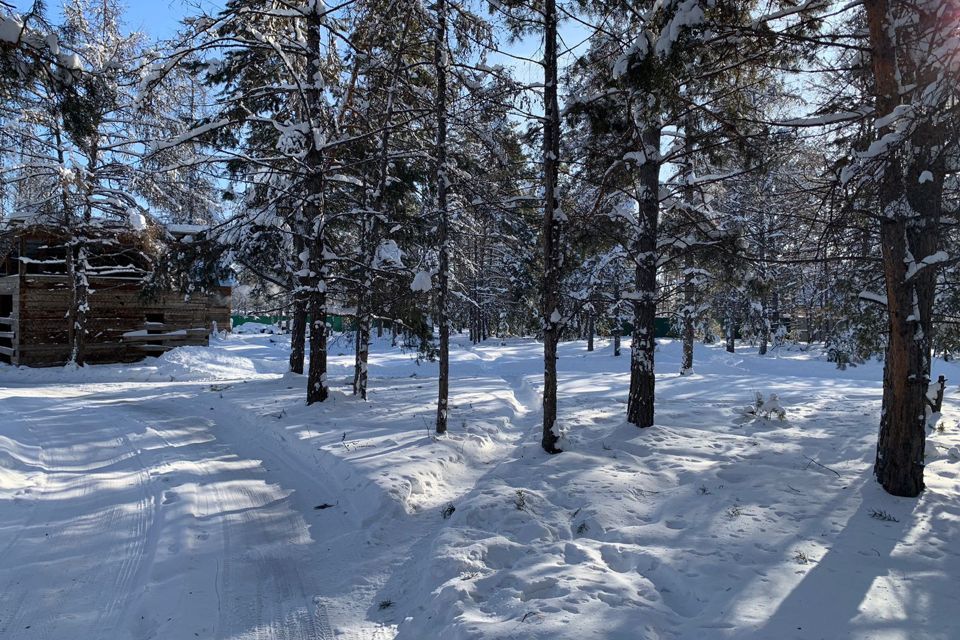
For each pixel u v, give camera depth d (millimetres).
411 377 19297
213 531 5891
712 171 12273
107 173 19750
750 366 26125
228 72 14336
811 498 6316
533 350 33906
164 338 22547
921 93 5598
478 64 10633
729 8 7316
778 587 4258
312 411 11344
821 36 6727
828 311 16844
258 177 14188
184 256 14281
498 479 7305
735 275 12133
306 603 4574
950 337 12945
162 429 10555
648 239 9555
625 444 8688
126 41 19203
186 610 4336
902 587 4266
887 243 6371
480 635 3645
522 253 13367
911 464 6344
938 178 6352
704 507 6070
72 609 4449
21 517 6320
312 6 10812
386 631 4195
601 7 9227
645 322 9648
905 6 6270
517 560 5051
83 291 20219
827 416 11070
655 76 6469
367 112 12883
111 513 6453
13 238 19922
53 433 10188
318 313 12047
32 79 6309
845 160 6766
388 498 6574
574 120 9359
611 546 5156
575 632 3619
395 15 10906
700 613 3998
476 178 12539
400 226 13711
